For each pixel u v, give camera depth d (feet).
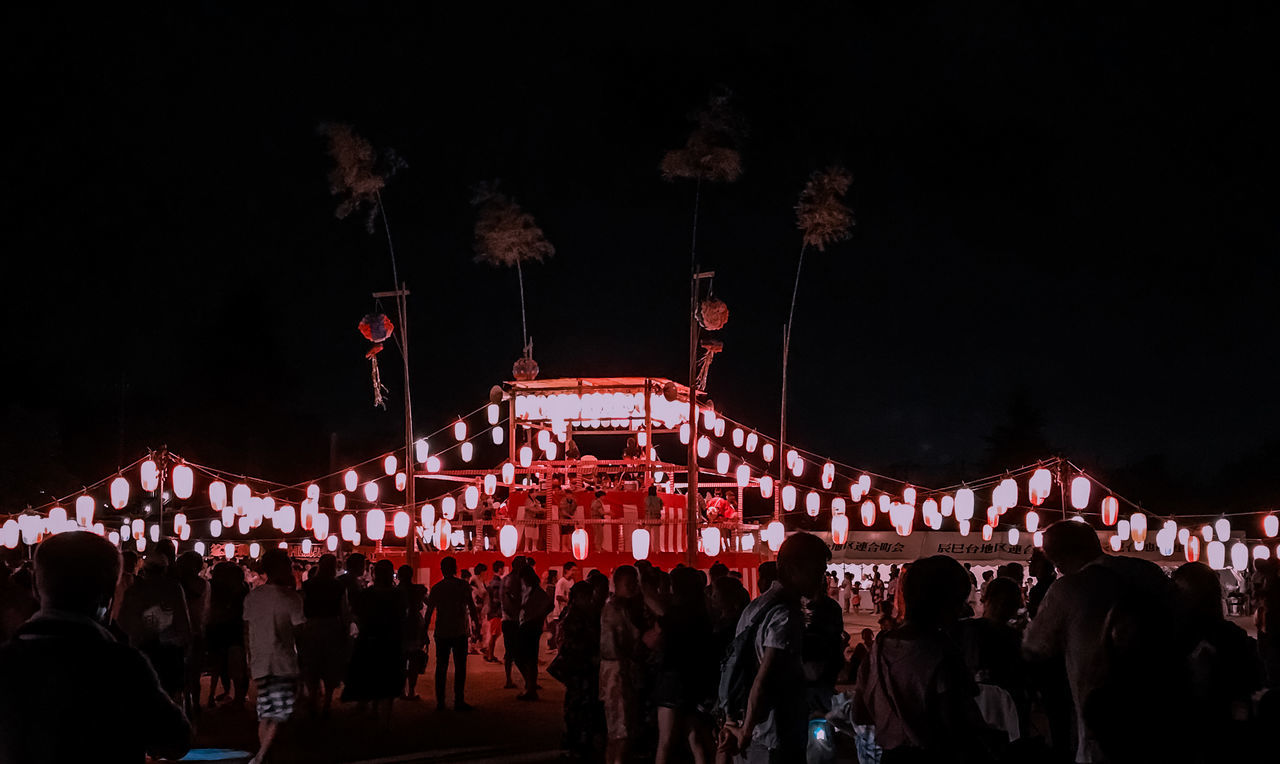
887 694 16.15
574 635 35.65
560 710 46.26
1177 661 15.93
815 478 104.53
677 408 86.22
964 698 15.81
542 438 88.02
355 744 37.47
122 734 12.28
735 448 86.17
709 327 66.18
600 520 78.48
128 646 12.78
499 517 85.87
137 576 33.71
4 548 74.13
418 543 90.79
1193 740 15.69
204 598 41.11
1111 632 16.12
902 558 114.21
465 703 46.73
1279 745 16.65
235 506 73.20
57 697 11.97
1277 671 20.52
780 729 19.90
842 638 24.17
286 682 33.04
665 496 83.82
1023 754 20.44
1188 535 78.84
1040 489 68.44
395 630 40.11
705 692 26.53
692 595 27.14
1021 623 33.63
